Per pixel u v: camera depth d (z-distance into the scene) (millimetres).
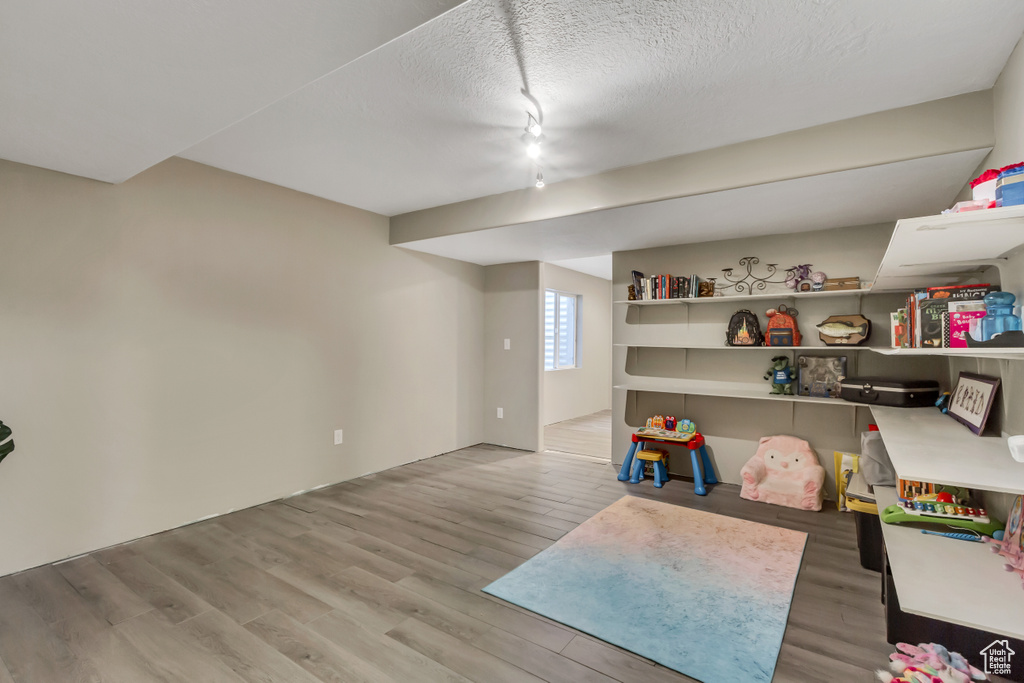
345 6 1277
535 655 1838
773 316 3719
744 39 1769
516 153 2840
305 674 1727
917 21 1656
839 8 1591
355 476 4117
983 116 2129
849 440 3643
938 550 1737
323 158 2955
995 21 1650
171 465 2988
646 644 1900
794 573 2469
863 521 2537
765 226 3572
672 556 2664
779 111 2326
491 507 3434
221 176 3188
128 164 2418
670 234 3859
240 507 3334
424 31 1709
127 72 1595
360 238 4117
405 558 2629
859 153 2377
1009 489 1176
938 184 2631
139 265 2838
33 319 2473
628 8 1590
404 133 2570
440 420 4977
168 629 1983
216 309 3184
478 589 2311
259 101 1795
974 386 2266
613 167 3055
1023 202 1229
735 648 1873
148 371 2881
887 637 1901
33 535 2488
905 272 2240
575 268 7043
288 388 3609
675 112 2334
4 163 2379
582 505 3486
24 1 1225
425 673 1735
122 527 2791
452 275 5094
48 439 2527
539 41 1778
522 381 5250
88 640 1910
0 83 1657
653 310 4430
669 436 3947
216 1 1239
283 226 3545
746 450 4023
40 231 2486
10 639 1914
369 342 4219
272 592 2271
